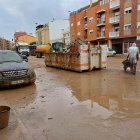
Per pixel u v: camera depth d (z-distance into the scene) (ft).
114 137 14.29
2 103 24.48
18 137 14.85
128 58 47.03
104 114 19.01
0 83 30.94
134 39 141.38
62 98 25.36
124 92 27.37
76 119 17.92
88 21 188.34
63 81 37.60
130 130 15.34
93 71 49.60
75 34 213.46
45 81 38.29
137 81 34.91
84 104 22.43
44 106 22.24
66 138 14.46
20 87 33.27
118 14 156.87
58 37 261.65
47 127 16.46
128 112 19.40
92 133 15.03
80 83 34.99
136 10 136.56
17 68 32.30
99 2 177.78
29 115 19.57
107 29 166.40
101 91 28.45
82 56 47.44
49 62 63.31
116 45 161.17
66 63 53.01
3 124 16.38
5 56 36.50
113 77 39.99
